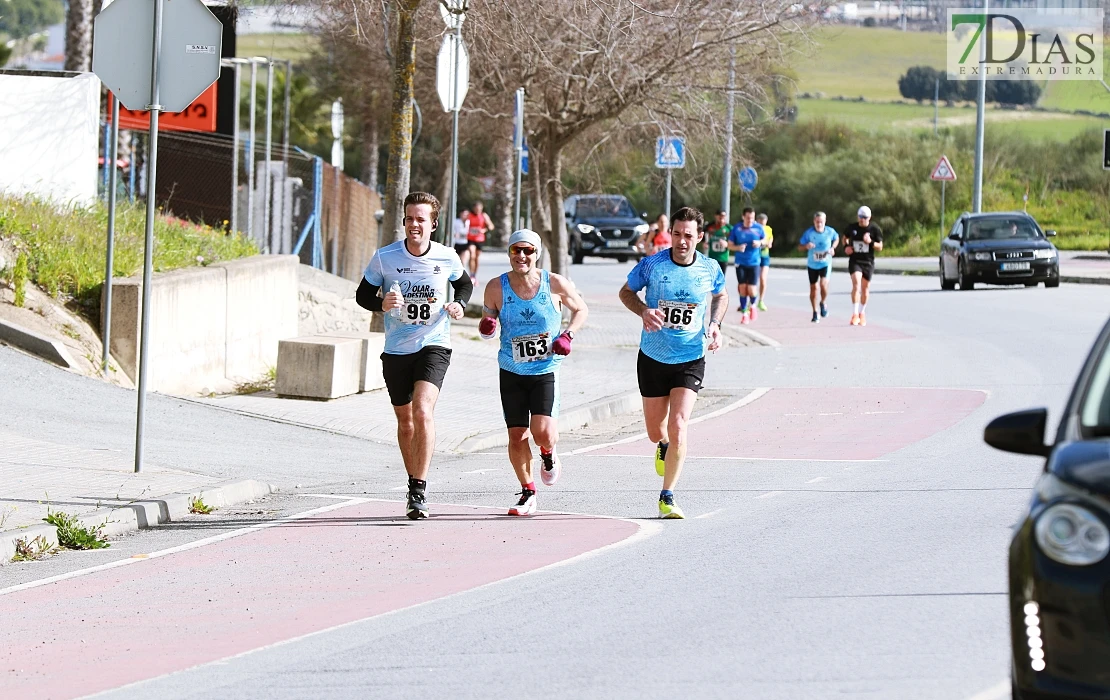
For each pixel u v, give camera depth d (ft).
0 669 58.44
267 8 202.59
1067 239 466.70
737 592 67.56
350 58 344.08
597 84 203.00
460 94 153.58
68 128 166.40
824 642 58.23
